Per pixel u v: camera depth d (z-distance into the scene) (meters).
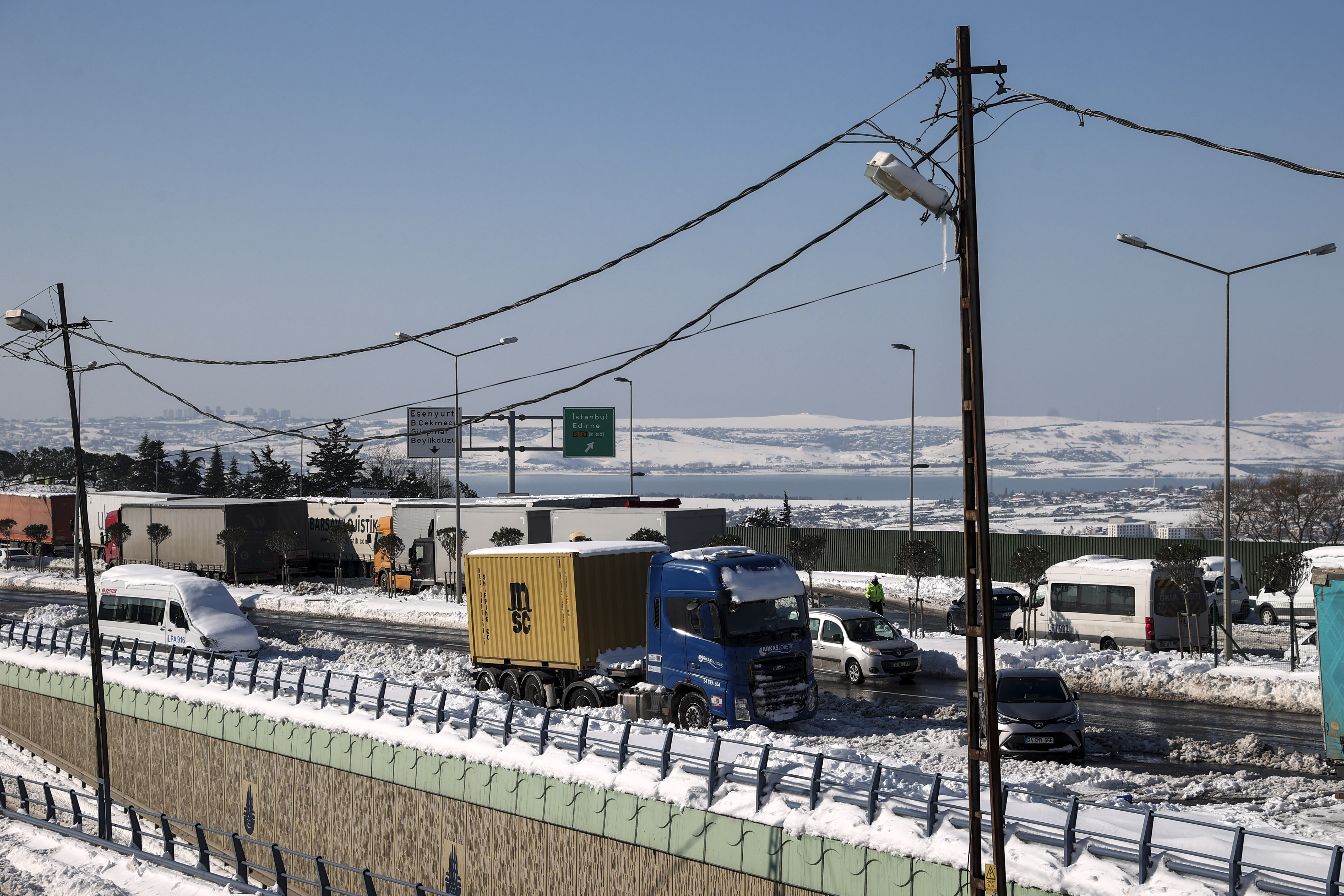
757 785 16.53
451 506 56.25
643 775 18.23
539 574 25.89
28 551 82.62
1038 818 14.22
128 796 31.05
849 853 14.86
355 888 23.73
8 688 37.81
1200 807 16.09
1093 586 34.38
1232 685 26.62
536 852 19.77
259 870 24.92
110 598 38.22
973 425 10.95
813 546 48.59
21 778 27.97
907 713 24.92
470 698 24.53
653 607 23.58
